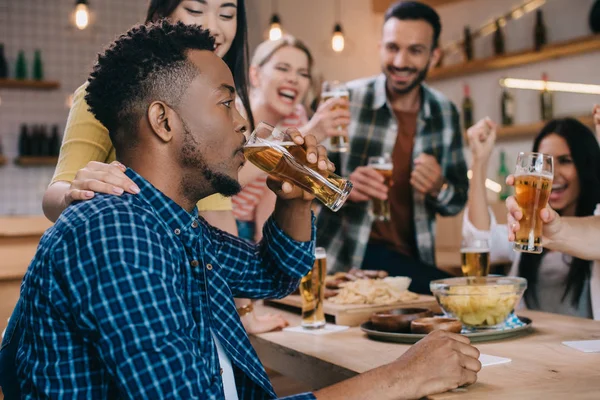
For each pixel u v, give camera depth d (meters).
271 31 4.59
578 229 1.58
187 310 0.97
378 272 1.98
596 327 1.47
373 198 2.49
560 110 4.19
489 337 1.37
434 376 0.98
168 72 1.04
